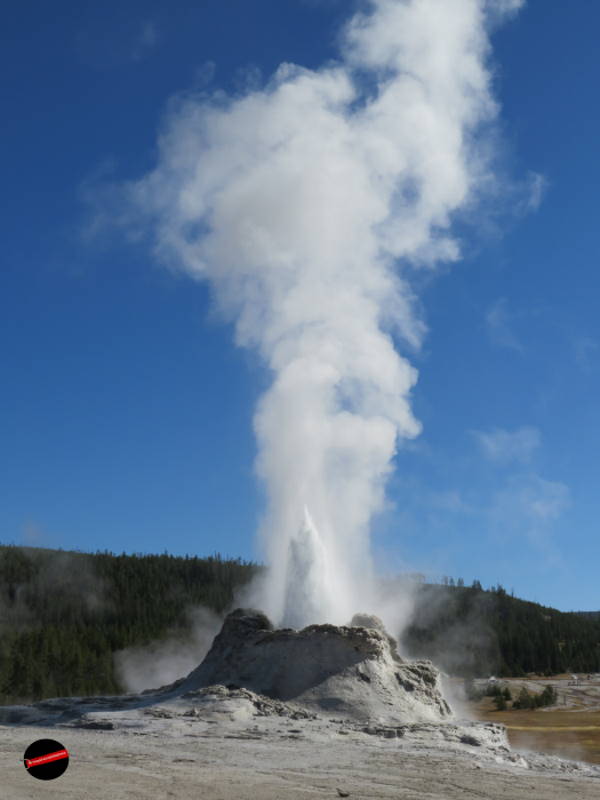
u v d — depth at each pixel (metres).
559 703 106.62
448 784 25.19
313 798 21.94
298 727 36.19
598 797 24.08
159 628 159.50
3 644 135.62
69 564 193.75
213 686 42.50
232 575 196.75
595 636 178.38
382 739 34.59
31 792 20.95
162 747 31.05
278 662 44.72
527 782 26.31
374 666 44.50
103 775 24.19
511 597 199.75
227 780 24.25
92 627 161.25
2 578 185.38
